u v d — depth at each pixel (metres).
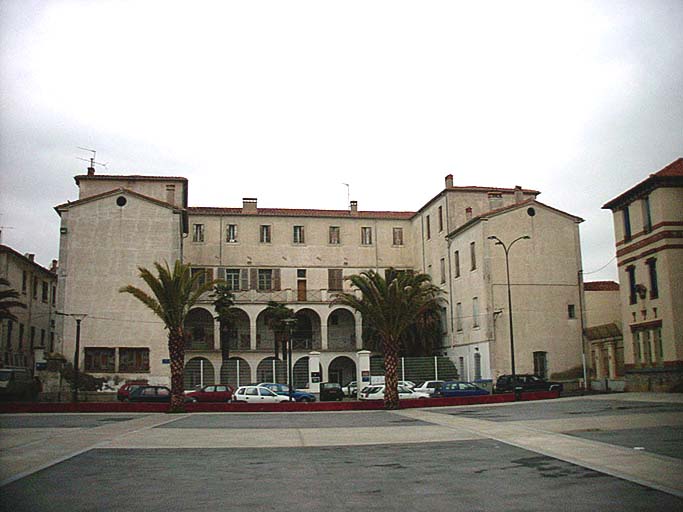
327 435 21.27
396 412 34.41
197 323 62.75
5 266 54.31
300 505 10.16
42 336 65.44
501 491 11.00
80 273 53.28
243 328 64.31
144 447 18.12
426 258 65.56
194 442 19.38
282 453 16.69
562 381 52.00
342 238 68.31
